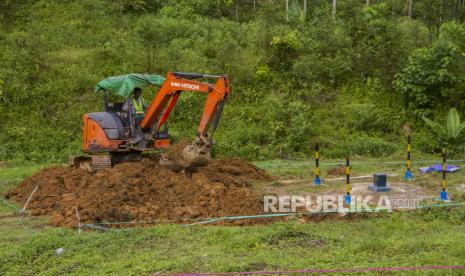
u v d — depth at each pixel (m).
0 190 13.85
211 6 33.12
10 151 18.75
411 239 8.39
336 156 18.83
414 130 20.67
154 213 10.48
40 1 30.44
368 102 22.08
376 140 19.45
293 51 24.58
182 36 27.47
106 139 13.75
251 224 9.91
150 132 13.69
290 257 7.77
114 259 8.05
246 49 25.67
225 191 11.35
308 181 14.28
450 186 13.05
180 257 7.94
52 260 8.09
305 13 29.89
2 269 7.86
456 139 18.73
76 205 10.84
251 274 7.10
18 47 24.25
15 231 9.97
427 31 24.52
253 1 35.16
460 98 21.23
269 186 13.64
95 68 23.72
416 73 21.02
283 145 19.27
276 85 23.30
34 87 22.05
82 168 14.13
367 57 23.33
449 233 8.87
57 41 26.00
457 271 7.02
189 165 12.55
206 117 12.23
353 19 24.69
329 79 23.45
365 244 8.12
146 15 30.62
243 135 19.92
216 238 8.80
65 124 20.47
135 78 13.56
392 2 31.77
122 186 11.68
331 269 7.22
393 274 7.04
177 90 12.79
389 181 13.77
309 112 20.98
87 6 29.98
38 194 12.51
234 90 22.88
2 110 20.58
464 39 22.16
